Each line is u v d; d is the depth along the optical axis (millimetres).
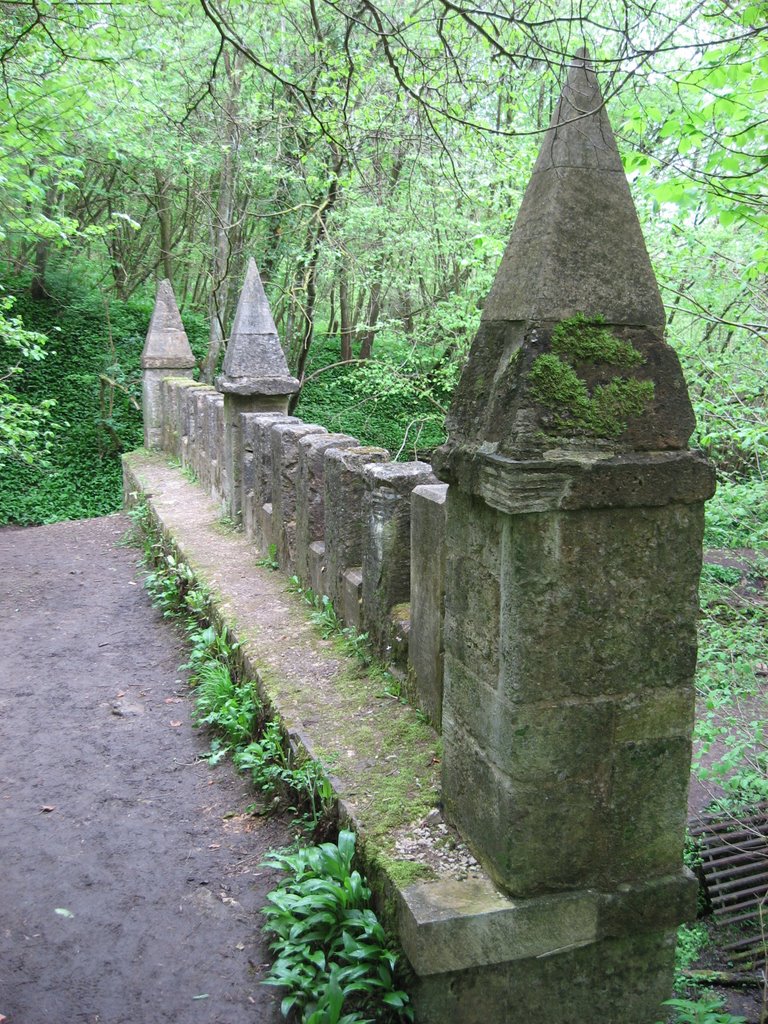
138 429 18109
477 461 2650
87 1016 2818
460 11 3143
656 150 5008
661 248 6602
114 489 16344
